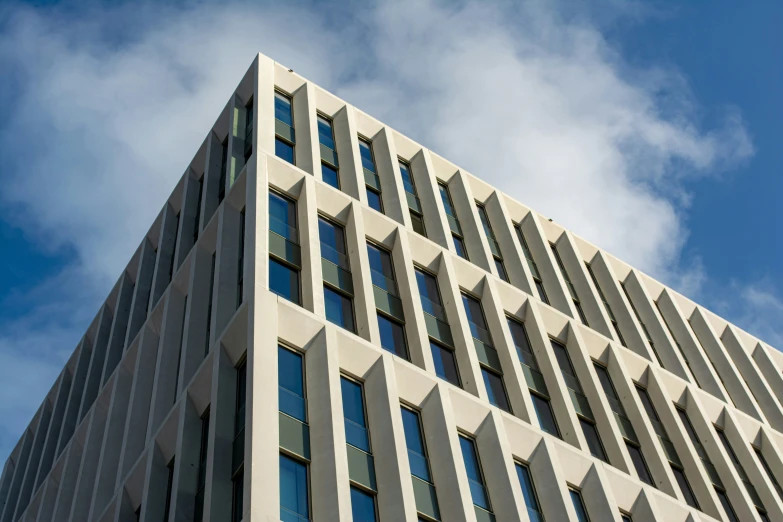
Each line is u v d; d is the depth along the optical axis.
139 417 33.59
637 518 33.41
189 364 30.69
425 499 26.95
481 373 34.09
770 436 44.91
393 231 37.38
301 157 37.47
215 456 24.27
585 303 46.06
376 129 44.47
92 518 31.70
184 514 24.88
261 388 24.48
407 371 30.11
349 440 26.48
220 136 42.25
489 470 29.81
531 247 47.38
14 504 49.75
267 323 26.81
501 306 38.38
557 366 37.50
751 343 55.69
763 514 40.06
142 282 44.28
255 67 41.56
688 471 38.78
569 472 32.50
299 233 32.91
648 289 52.41
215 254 34.97
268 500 21.70
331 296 31.84
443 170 46.66
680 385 43.69
